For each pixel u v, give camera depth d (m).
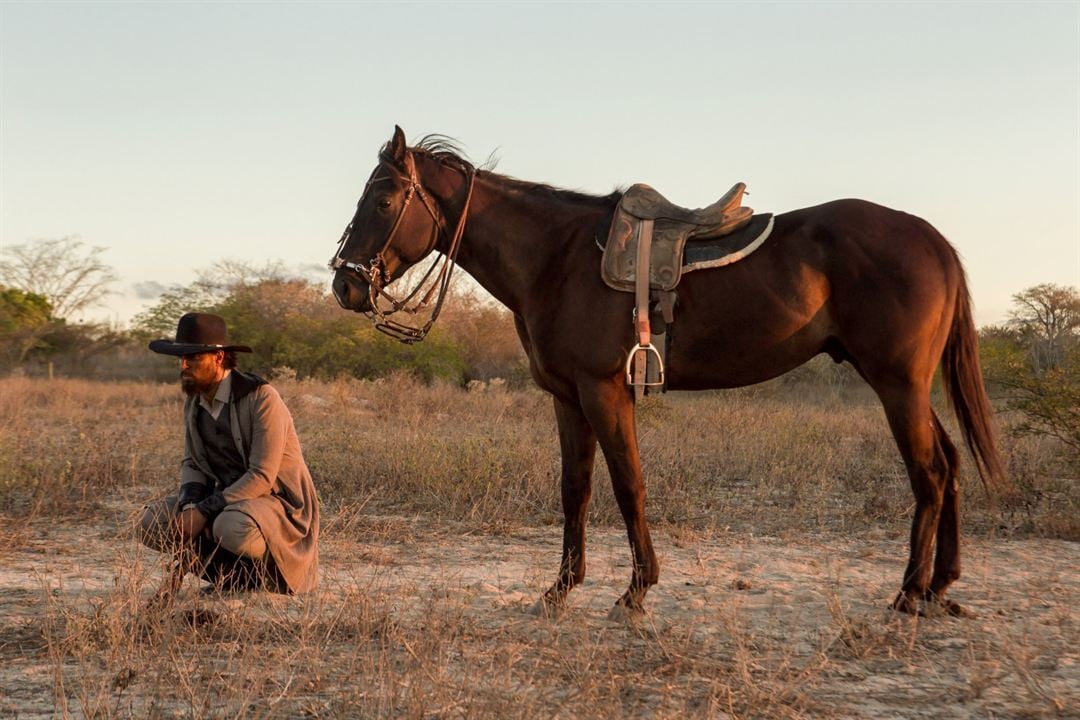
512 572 6.23
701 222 5.05
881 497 8.60
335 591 5.48
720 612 4.76
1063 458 9.32
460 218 5.37
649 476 9.34
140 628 4.50
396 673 3.93
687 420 13.78
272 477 5.12
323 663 4.17
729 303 5.02
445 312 31.95
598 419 5.06
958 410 5.29
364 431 13.75
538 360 5.27
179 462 10.48
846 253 5.02
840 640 4.66
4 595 5.44
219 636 4.55
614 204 5.25
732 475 10.05
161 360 37.38
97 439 11.37
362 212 5.36
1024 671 4.02
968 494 8.27
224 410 5.16
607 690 3.85
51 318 38.28
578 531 5.37
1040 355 21.77
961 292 5.27
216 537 5.04
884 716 3.77
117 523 7.48
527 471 8.82
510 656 3.99
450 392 21.55
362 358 28.98
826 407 19.23
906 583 5.13
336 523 7.50
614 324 5.00
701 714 3.64
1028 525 7.55
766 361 5.12
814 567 6.36
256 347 31.34
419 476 9.02
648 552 5.10
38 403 19.95
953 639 4.72
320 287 34.31
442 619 4.64
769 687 3.96
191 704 3.60
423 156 5.42
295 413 16.97
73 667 4.18
